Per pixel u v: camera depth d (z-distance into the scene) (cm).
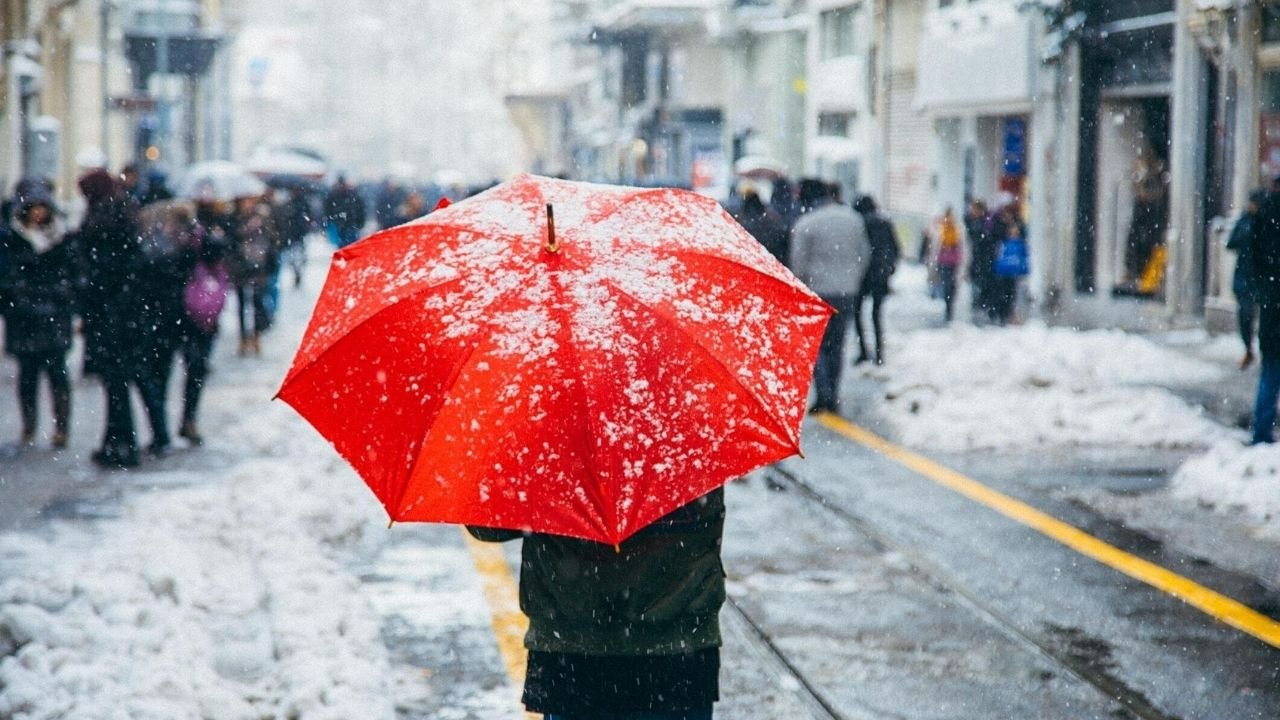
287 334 2508
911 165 4019
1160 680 697
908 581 874
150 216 1315
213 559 891
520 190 420
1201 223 2423
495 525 373
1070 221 2950
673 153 5906
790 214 2173
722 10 5203
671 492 373
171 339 1314
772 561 925
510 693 682
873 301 1912
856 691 683
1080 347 1970
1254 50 2242
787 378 391
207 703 630
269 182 5900
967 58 3419
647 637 421
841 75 4534
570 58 8494
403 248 401
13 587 748
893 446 1345
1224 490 1062
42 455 1315
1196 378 1772
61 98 3884
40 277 1340
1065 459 1270
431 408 373
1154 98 2802
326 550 948
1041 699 672
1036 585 862
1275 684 691
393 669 714
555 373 372
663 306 384
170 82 6200
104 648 688
